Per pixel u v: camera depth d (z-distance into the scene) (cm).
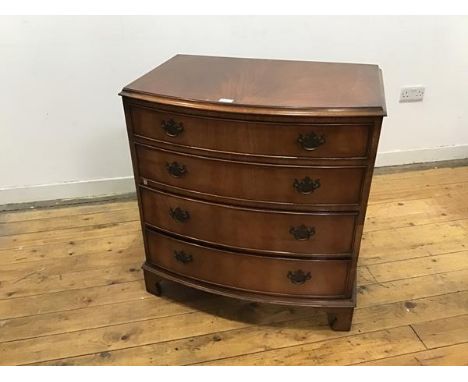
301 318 153
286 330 148
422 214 209
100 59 195
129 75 201
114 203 222
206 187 131
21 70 191
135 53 196
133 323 151
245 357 138
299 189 123
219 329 149
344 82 134
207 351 140
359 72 145
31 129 205
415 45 217
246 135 118
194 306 158
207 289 149
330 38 207
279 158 119
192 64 154
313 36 205
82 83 199
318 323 150
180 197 137
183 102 119
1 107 197
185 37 197
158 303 160
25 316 154
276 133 116
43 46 188
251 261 139
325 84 132
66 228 203
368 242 190
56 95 200
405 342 142
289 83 133
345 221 127
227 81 135
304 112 111
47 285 168
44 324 150
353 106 111
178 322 151
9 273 174
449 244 188
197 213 137
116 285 169
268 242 134
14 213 213
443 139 251
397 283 167
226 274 145
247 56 205
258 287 143
